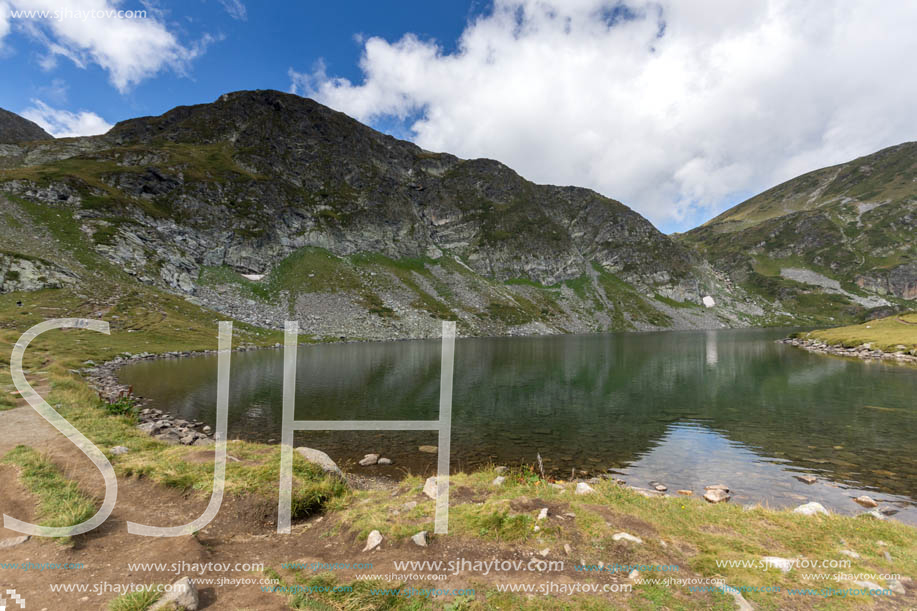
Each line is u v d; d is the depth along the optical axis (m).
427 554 8.10
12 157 176.50
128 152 167.12
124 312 80.56
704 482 17.34
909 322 91.88
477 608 6.31
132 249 109.81
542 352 83.38
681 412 31.41
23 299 72.56
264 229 157.38
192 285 114.62
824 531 9.89
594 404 34.62
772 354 75.19
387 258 192.50
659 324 198.12
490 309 169.38
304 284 143.62
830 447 22.31
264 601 6.32
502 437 24.66
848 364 58.75
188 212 144.75
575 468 19.23
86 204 116.88
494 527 9.06
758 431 25.70
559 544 8.34
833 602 6.78
